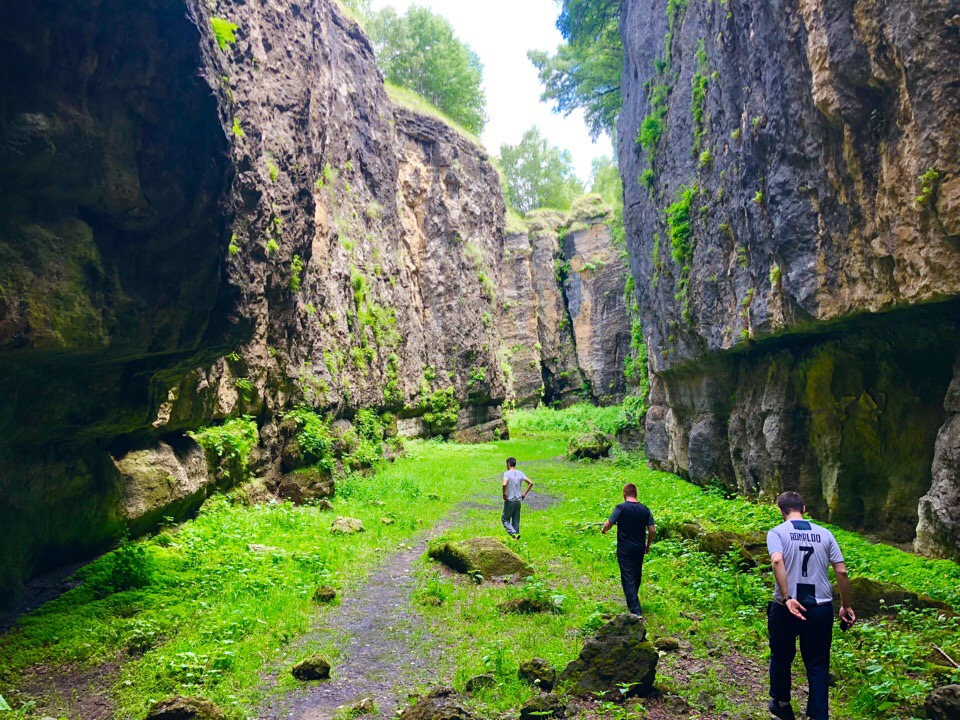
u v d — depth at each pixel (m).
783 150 10.69
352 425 21.89
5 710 5.02
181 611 7.46
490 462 25.05
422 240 33.31
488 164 41.53
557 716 5.25
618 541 7.87
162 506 10.21
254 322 10.62
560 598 7.95
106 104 6.63
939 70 7.51
